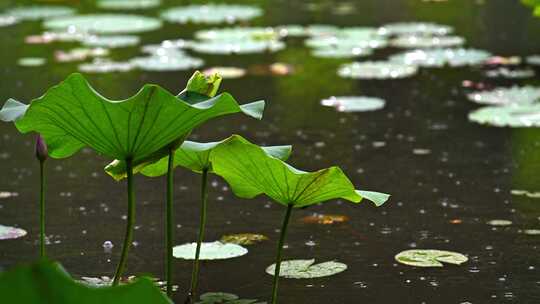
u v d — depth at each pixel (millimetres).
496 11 11320
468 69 8664
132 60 9078
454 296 4113
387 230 5004
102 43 9891
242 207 5422
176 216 5281
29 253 4711
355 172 6023
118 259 4617
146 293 1854
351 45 9750
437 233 4938
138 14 11922
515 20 10719
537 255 4586
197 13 11703
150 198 5613
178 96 3340
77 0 13219
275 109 7508
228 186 5836
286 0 12867
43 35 10469
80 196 5652
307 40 10062
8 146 6750
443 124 7043
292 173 3256
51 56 9359
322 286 4242
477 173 5938
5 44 10047
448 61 8859
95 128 3115
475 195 5531
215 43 9828
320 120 7195
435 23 10805
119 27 10680
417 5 12047
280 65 8930
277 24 11055
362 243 4809
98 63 8977
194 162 3830
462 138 6691
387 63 8883
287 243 4820
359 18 11312
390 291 4180
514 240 4801
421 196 5547
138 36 10406
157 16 11719
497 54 9172
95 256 4660
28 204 5508
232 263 4535
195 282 4070
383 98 7812
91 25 10844
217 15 11539
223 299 4086
